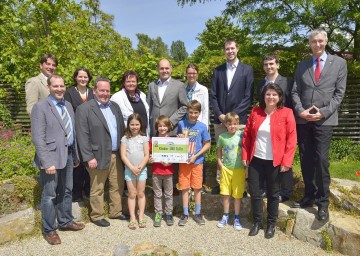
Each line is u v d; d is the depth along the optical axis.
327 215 3.90
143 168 4.46
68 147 4.16
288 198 4.61
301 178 4.72
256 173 4.15
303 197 4.42
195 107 4.47
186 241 4.11
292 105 4.22
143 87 6.74
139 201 4.52
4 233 3.97
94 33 11.71
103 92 4.28
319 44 3.86
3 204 4.38
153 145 4.46
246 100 4.64
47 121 3.84
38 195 4.67
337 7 6.00
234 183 4.40
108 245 4.01
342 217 3.99
